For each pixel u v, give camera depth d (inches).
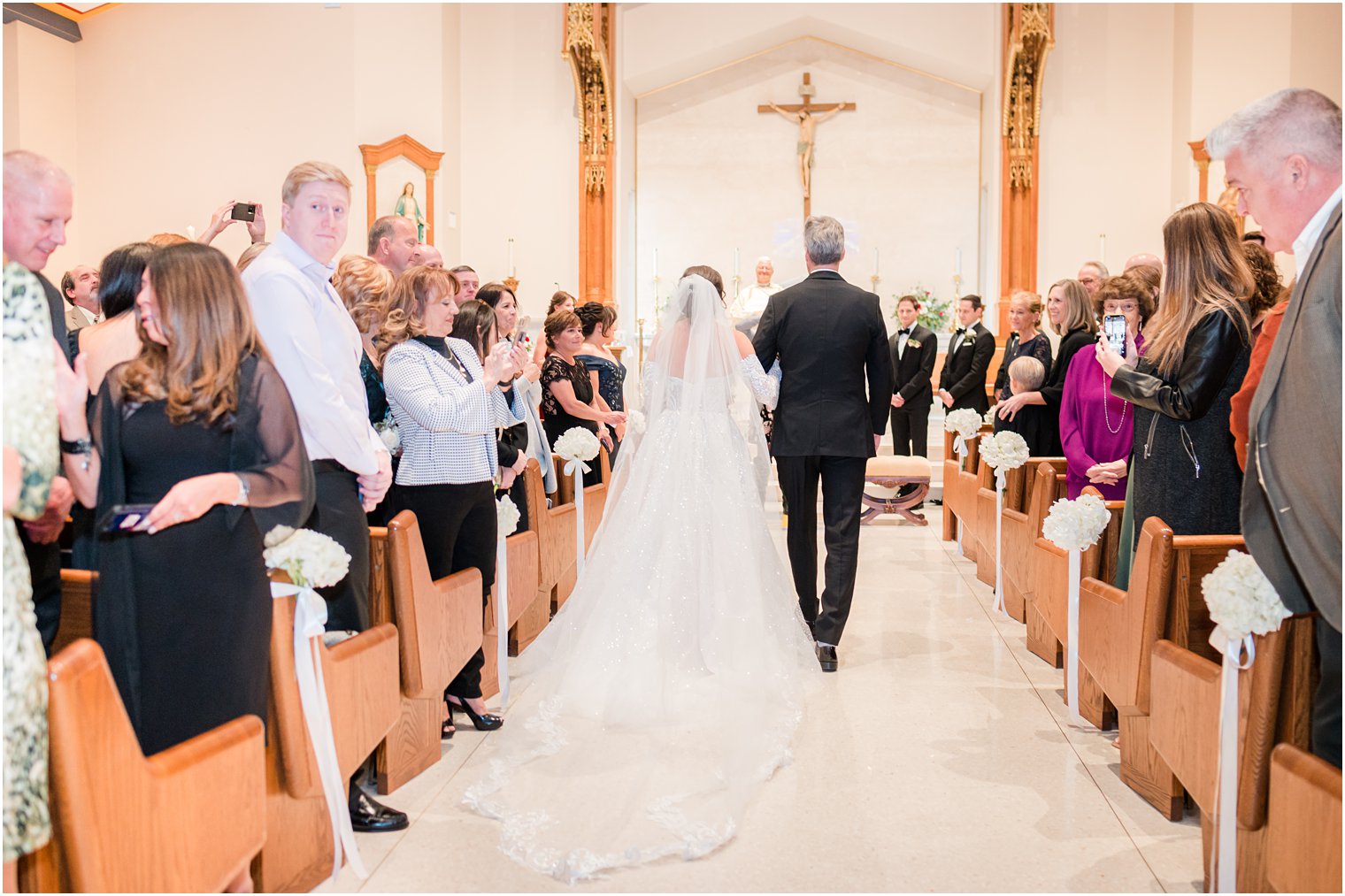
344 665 99.1
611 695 131.0
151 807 70.0
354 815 108.5
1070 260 444.5
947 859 102.6
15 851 63.5
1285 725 86.3
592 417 207.3
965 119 468.4
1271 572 86.0
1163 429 125.2
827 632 168.7
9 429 68.0
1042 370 221.9
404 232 161.5
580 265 450.9
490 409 137.2
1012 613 204.8
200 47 401.7
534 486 173.9
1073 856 103.1
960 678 165.6
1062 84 442.9
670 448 147.3
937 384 434.6
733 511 144.6
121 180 407.8
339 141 393.1
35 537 85.7
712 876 98.8
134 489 85.0
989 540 221.0
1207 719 92.0
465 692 139.6
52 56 401.4
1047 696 155.8
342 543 106.7
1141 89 439.2
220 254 86.2
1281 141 83.6
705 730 128.6
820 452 165.2
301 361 103.2
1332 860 71.9
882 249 473.7
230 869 78.9
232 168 400.8
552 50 451.2
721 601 140.1
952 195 469.7
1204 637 111.7
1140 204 441.1
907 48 454.0
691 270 161.0
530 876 98.9
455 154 445.7
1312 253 77.6
